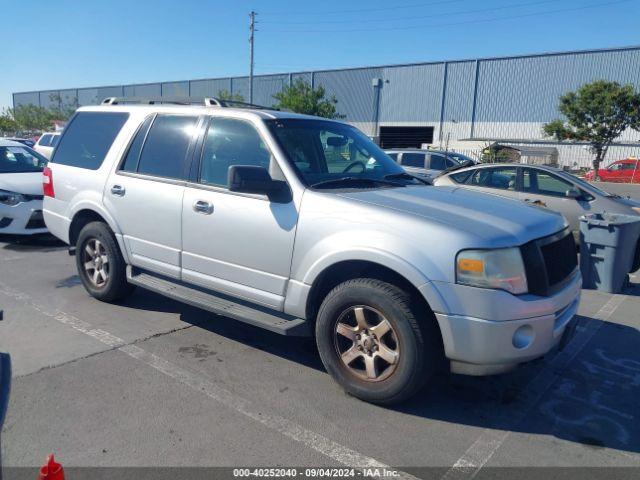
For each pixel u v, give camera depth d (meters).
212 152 4.37
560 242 3.73
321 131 4.50
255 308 4.12
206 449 3.04
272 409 3.51
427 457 3.05
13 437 3.09
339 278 3.85
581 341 4.97
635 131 37.62
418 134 48.06
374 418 3.45
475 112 44.41
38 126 58.09
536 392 3.90
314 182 3.90
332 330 3.67
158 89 63.47
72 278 6.45
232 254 4.11
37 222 8.12
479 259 3.14
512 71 42.34
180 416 3.38
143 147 4.90
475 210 3.62
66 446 3.02
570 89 40.16
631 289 7.01
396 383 3.39
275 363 4.22
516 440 3.26
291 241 3.75
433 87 46.16
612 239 6.61
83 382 3.79
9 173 8.72
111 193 5.03
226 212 4.10
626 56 38.00
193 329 4.88
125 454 2.97
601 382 4.09
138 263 4.90
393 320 3.35
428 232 3.27
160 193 4.59
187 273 4.46
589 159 38.34
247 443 3.12
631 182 32.06
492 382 4.02
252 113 4.27
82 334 4.67
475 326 3.15
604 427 3.44
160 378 3.89
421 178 4.72
